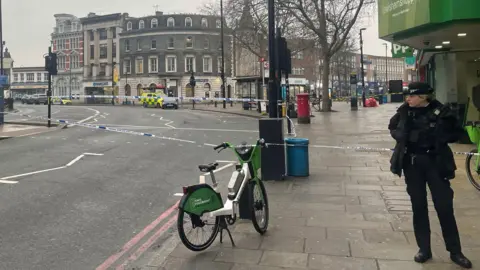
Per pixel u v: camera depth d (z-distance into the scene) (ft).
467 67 42.11
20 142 44.27
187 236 13.62
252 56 163.53
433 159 12.12
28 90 346.33
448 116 11.95
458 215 16.49
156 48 237.25
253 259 12.88
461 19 26.45
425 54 44.83
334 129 56.80
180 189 23.65
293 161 25.16
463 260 11.78
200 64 235.81
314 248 13.60
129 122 74.23
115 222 17.69
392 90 181.88
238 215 17.26
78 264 13.37
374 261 12.41
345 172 26.32
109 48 269.23
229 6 109.60
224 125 66.64
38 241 15.38
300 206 18.70
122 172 28.40
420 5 28.17
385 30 33.27
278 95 24.49
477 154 20.62
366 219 16.49
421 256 12.22
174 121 76.74
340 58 255.09
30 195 21.84
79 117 88.69
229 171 28.86
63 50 294.87
